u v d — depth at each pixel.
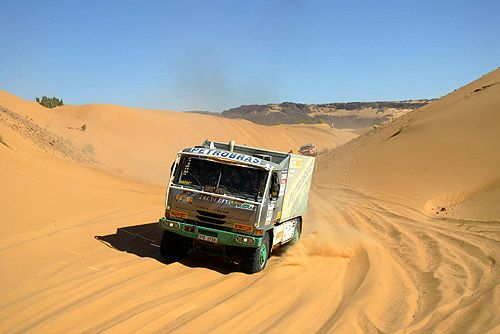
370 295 10.52
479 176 26.84
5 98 45.25
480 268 12.55
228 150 14.01
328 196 30.00
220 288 10.37
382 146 39.09
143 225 16.03
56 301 8.41
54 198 16.27
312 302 9.87
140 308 8.46
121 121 59.53
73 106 65.94
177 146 57.88
